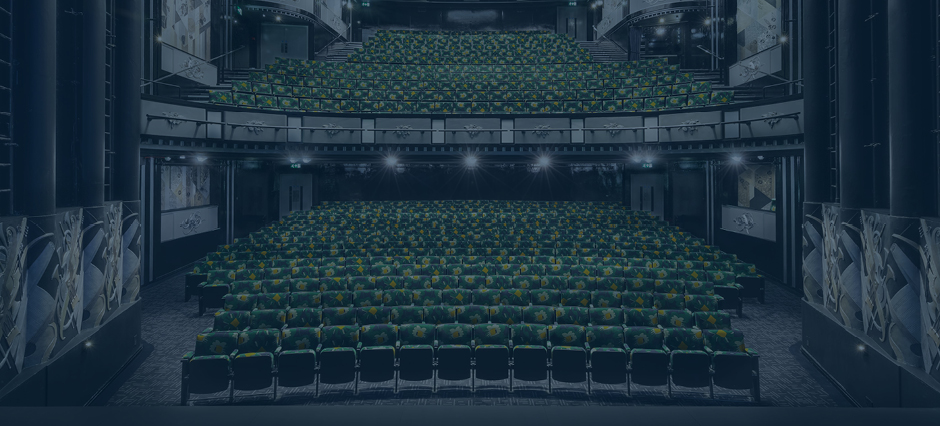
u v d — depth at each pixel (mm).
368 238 9625
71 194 4914
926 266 3688
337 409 2412
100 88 5039
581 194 14195
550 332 5117
